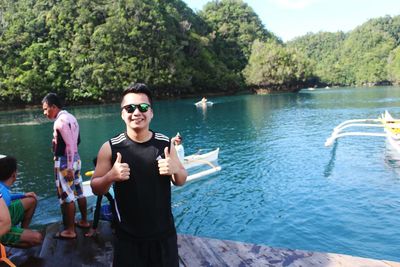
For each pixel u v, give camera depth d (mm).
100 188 2445
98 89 64500
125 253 2604
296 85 94500
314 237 9016
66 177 4324
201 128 29766
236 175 14688
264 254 3863
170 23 83875
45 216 10570
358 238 8836
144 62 70188
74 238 4406
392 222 9547
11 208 4148
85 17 69250
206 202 11734
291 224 9773
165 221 2623
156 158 2514
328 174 14219
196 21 107688
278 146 20531
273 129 27531
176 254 2699
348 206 10758
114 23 68562
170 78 71938
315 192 12133
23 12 72375
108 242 4293
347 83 131000
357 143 19844
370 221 9672
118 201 2568
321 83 124625
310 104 49875
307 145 20359
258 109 44531
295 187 12805
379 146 18797
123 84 65812
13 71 60938
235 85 87125
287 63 91625
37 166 17516
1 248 3764
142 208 2518
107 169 2555
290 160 16906
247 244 4098
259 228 9664
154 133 2633
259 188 12914
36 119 40750
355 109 40844
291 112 39781
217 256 3857
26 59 63000
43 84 61188
